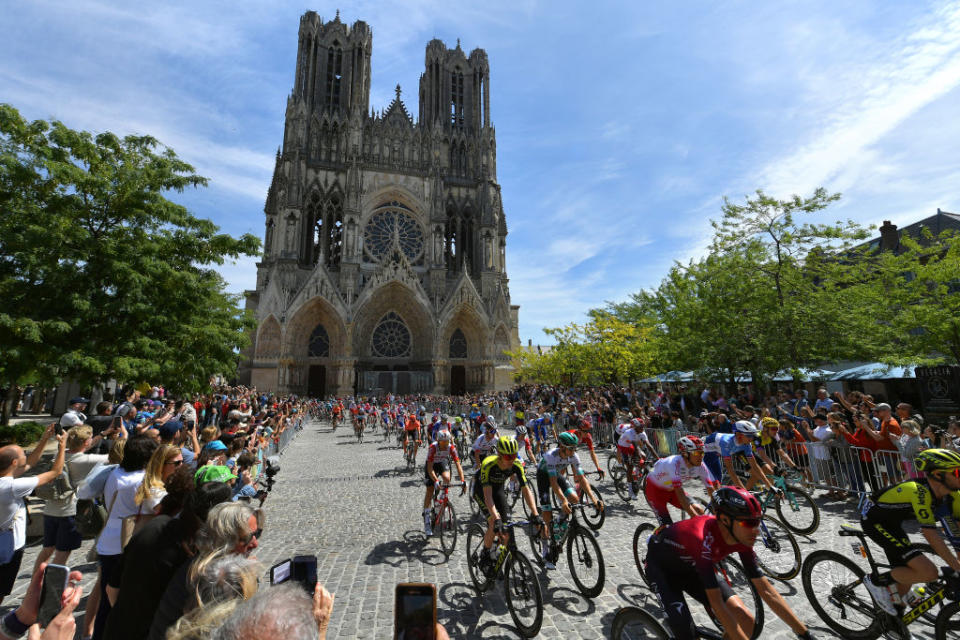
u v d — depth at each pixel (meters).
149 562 3.39
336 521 10.89
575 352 37.94
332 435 32.56
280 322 54.12
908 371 21.00
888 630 5.09
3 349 14.08
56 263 15.82
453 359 61.84
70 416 8.62
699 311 24.31
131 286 16.55
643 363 36.78
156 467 5.18
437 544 9.13
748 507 3.72
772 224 22.36
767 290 22.08
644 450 12.47
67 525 6.41
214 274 20.92
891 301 21.70
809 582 6.02
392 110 68.19
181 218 19.34
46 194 16.81
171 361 17.64
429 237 64.44
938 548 4.59
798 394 17.72
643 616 4.32
